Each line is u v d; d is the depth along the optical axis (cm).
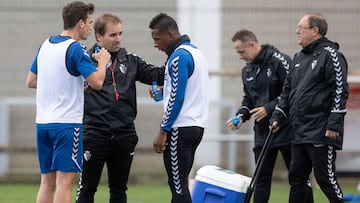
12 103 4831
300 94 2692
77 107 2425
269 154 2966
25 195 4038
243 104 3056
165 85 2523
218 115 4725
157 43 2552
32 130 4834
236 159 4669
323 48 2678
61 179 2416
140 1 4834
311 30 2697
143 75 2736
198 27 4831
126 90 2681
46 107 2422
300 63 2731
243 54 2973
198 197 2700
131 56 2731
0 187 4512
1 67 4862
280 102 2819
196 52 2534
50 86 2411
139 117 4831
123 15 4841
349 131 4603
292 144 2766
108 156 2700
